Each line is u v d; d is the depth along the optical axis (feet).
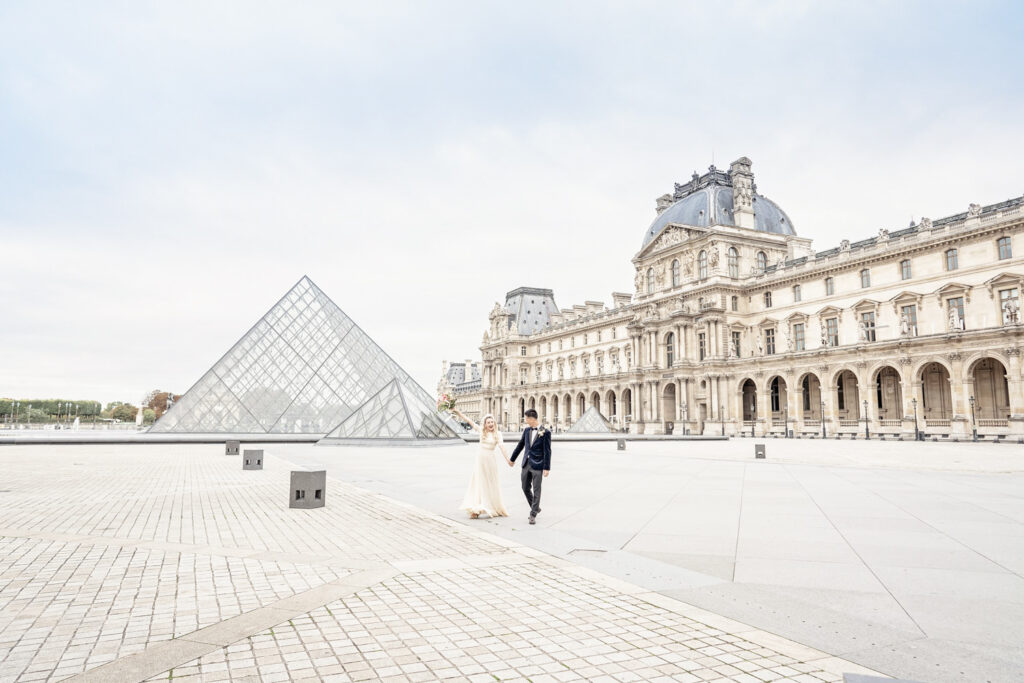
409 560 37.91
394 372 254.27
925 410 263.29
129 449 163.63
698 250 345.92
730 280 334.03
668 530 47.60
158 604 28.81
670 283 363.97
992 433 220.64
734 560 37.93
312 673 21.22
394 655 22.99
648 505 60.75
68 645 23.59
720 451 165.27
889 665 22.17
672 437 256.52
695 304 344.08
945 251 248.52
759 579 33.68
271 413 226.58
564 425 483.92
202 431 217.36
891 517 53.21
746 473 96.32
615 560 37.93
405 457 131.44
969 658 22.77
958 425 225.15
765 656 23.08
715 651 23.57
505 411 563.89
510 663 22.34
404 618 27.25
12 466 106.11
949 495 68.03
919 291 256.73
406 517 53.78
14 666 21.44
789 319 312.09
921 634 25.31
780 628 26.12
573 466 110.93
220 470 99.55
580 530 47.70
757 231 344.90
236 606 28.63
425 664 22.17
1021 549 40.55
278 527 48.83
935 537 44.47
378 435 172.76
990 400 242.37
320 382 238.27
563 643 24.39
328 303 265.34
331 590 31.32
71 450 158.20
